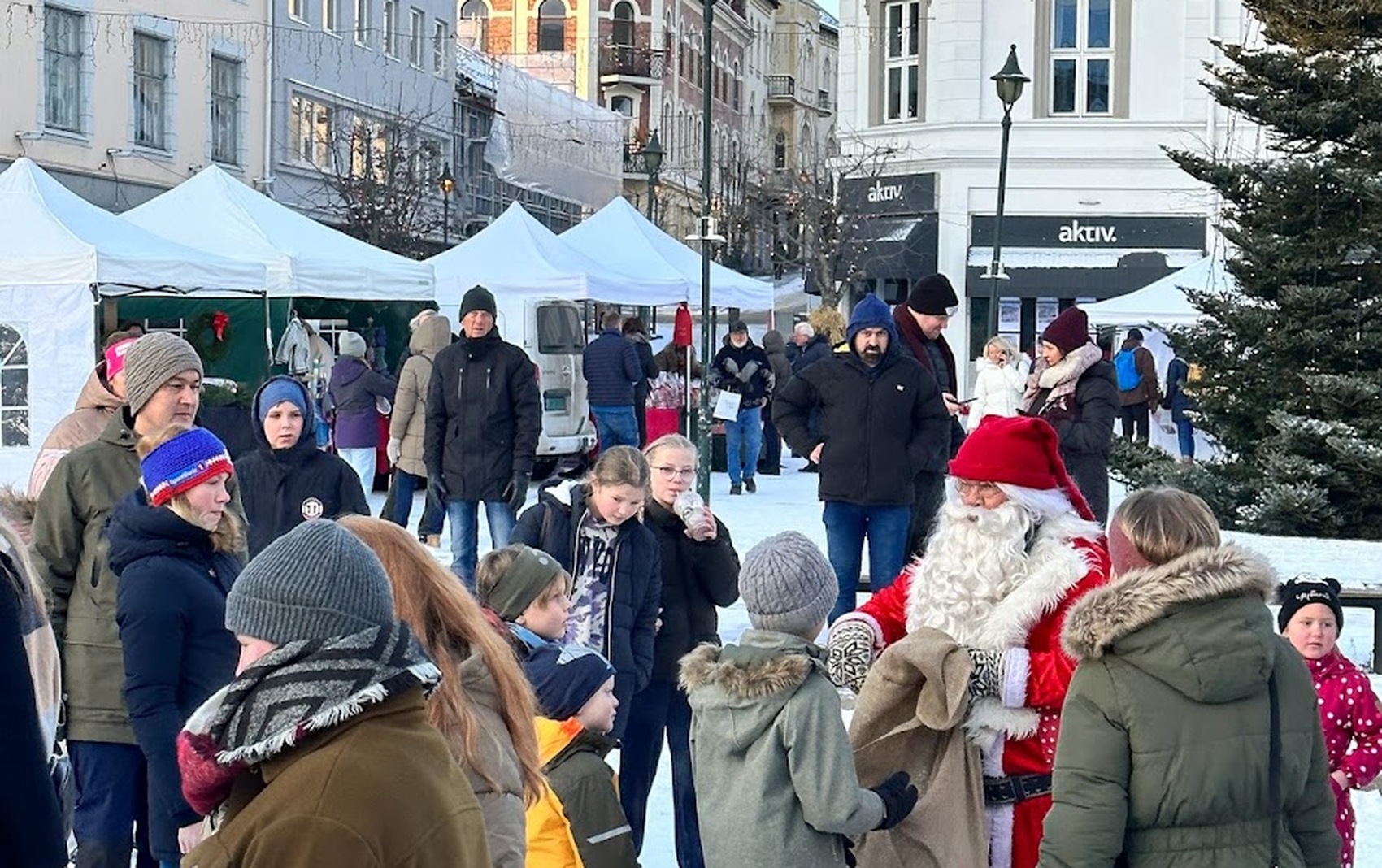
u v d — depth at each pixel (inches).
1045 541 178.7
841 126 1466.5
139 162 1145.4
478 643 137.6
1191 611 145.2
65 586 212.4
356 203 1358.3
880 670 174.4
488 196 1807.3
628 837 176.4
